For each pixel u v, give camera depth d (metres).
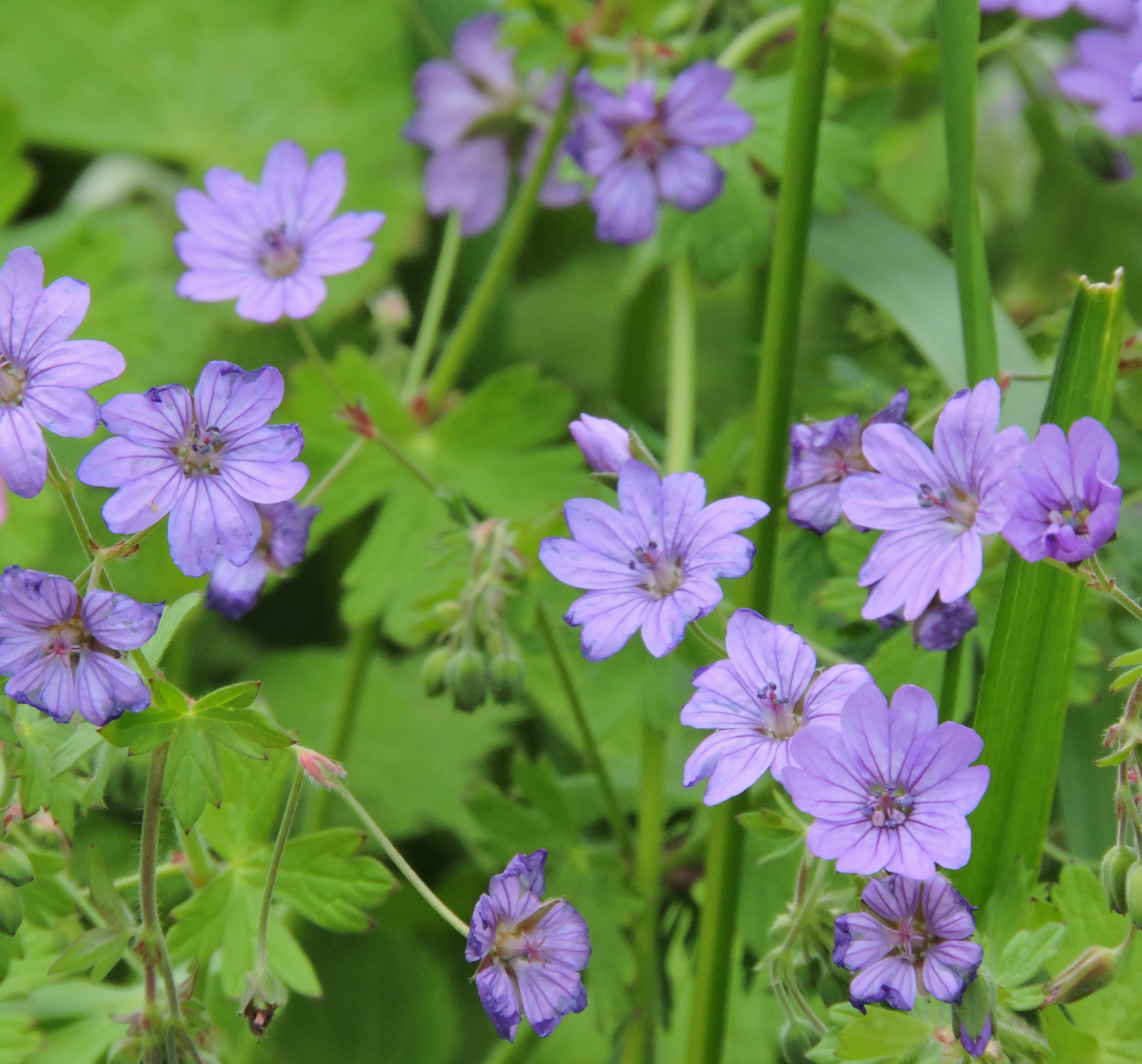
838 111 0.57
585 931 0.48
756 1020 0.56
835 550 0.53
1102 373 0.49
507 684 0.52
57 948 0.52
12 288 0.48
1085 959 0.48
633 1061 0.53
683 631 0.48
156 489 0.48
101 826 0.59
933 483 0.48
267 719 0.49
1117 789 0.48
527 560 0.53
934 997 0.47
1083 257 0.57
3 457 0.48
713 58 0.57
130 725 0.48
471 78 0.59
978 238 0.50
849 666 0.48
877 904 0.47
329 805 0.57
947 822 0.47
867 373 0.56
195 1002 0.49
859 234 0.55
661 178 0.55
